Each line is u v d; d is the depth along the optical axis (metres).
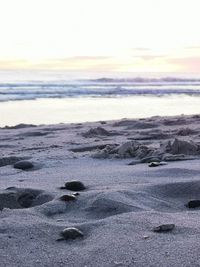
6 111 5.32
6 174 1.87
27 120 4.64
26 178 1.72
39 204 1.40
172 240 0.96
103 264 0.86
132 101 6.98
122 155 2.21
